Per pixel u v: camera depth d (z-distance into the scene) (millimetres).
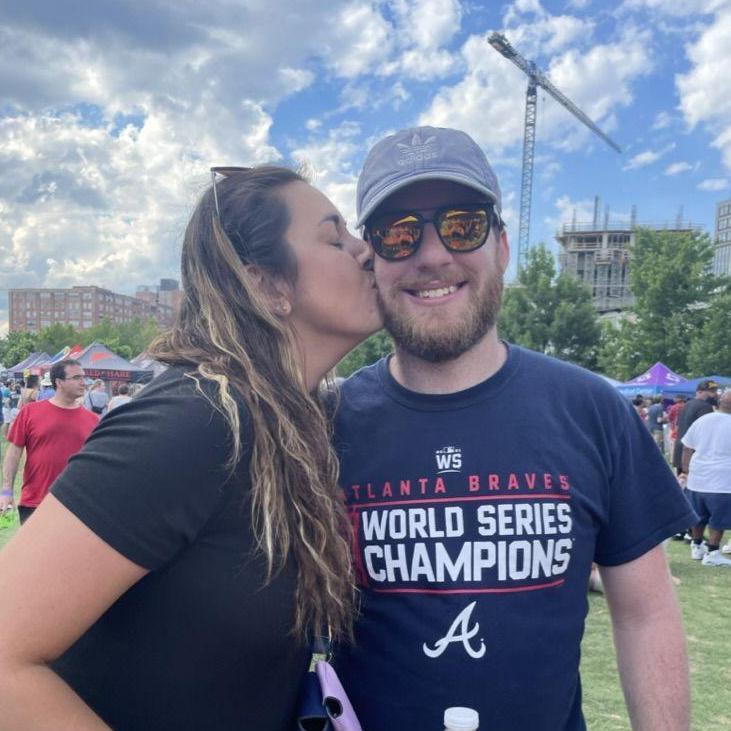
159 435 1038
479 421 1508
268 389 1237
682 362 27625
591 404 1558
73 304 135250
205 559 1099
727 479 7070
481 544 1421
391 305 1542
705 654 4457
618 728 3455
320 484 1272
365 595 1468
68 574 960
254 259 1357
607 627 5000
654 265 28594
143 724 1104
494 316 1559
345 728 1284
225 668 1125
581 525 1474
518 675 1372
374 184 1562
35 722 914
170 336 1317
